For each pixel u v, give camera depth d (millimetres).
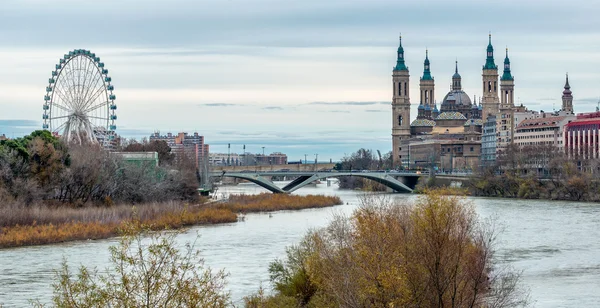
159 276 72688
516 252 179500
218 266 159375
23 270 156625
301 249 133125
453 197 101188
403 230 98250
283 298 111062
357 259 94312
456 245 93312
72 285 73500
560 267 161125
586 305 128750
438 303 91125
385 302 91062
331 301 100625
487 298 110375
